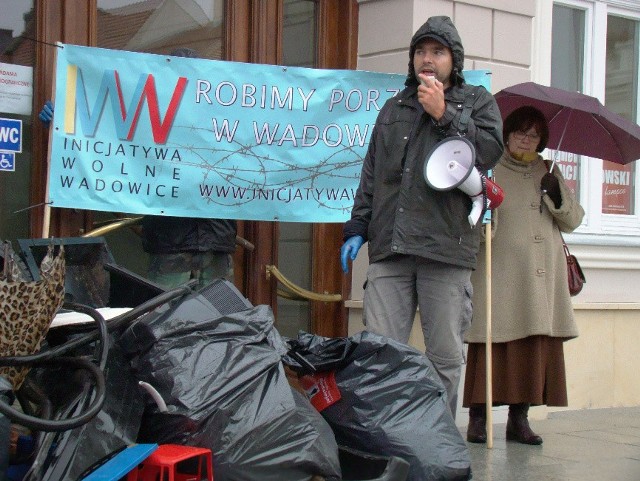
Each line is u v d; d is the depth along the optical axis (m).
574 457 6.11
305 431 4.04
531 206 6.50
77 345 3.86
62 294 3.87
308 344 4.77
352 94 6.41
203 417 3.88
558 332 6.53
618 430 7.11
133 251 6.35
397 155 5.08
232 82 6.11
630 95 9.04
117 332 4.04
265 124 6.21
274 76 6.21
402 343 4.77
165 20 6.46
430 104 4.86
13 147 5.81
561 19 8.57
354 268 7.10
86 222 6.09
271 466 3.94
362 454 4.43
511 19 7.31
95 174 5.76
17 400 4.27
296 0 6.97
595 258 8.31
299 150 6.30
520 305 6.39
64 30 5.98
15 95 5.84
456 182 4.84
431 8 6.85
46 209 5.61
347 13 7.07
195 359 3.98
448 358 5.12
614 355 8.23
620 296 8.45
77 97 5.70
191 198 6.00
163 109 5.93
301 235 7.03
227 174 6.11
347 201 6.43
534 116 6.50
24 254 4.64
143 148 5.89
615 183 8.87
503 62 7.30
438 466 4.45
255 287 6.76
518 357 6.42
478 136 4.97
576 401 8.02
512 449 6.32
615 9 8.91
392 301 5.17
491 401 6.32
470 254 5.05
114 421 3.75
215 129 6.07
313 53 7.08
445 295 5.06
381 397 4.57
